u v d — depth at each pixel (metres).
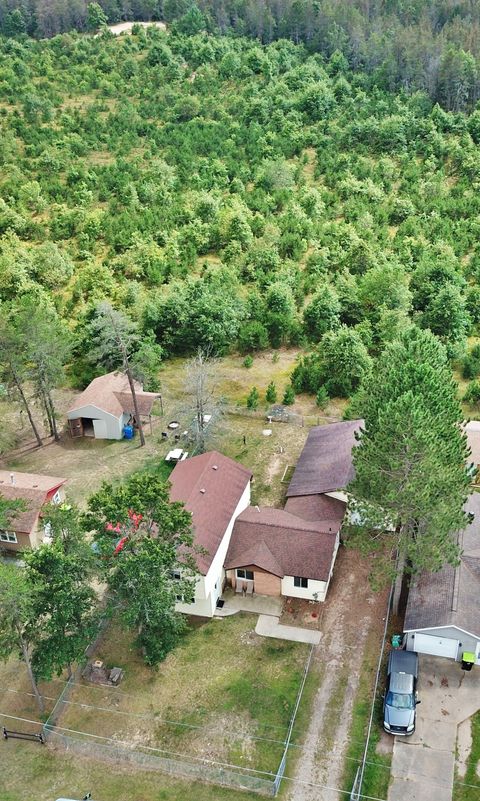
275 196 92.88
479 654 35.81
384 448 35.00
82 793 30.83
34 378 54.28
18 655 33.75
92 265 77.44
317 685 35.31
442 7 140.75
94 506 33.97
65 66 138.50
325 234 85.31
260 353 69.94
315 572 39.38
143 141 111.19
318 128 112.00
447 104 114.38
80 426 57.16
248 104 117.19
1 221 88.19
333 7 140.62
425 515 34.88
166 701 34.78
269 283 74.81
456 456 37.12
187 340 68.69
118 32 157.88
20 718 34.38
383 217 88.69
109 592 38.75
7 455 55.53
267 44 146.50
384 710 33.41
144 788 30.97
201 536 39.06
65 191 96.50
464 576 37.88
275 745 32.50
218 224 86.38
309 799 30.27
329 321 69.31
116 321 53.72
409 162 101.00
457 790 30.44
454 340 67.00
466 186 94.81
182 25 150.25
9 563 44.31
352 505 38.28
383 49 127.88
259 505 47.59
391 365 42.31
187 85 126.88
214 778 31.16
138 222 87.00
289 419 57.97
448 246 79.12
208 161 102.50
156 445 55.72
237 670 36.22
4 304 71.50
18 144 108.19
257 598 40.75
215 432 53.69
